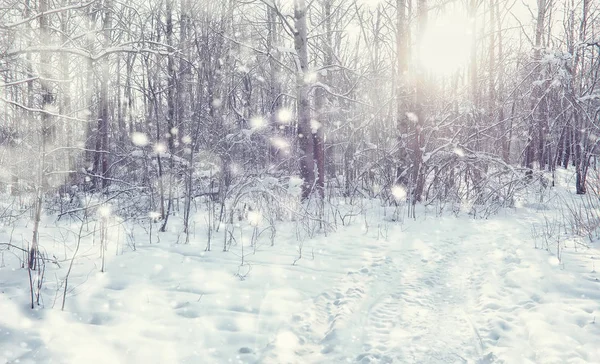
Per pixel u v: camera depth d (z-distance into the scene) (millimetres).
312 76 10031
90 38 6207
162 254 5891
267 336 3416
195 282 4727
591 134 9719
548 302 3955
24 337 3215
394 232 7824
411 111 11227
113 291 4375
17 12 4785
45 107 5148
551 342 3094
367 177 12641
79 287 4445
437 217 9570
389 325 3660
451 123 11781
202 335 3412
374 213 9969
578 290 4238
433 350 3189
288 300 4234
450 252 6305
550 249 6020
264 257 5895
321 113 11117
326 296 4359
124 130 14438
